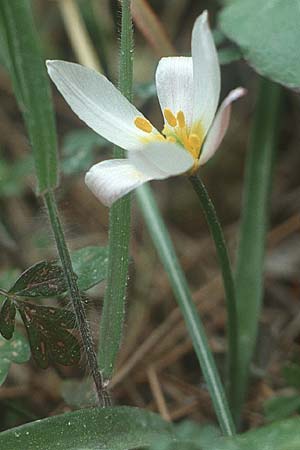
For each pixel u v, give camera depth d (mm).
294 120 491
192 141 313
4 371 328
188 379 419
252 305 379
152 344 419
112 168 304
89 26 482
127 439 312
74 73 309
